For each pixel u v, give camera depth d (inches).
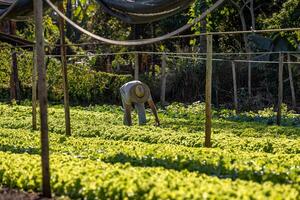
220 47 1382.9
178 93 1291.8
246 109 1202.6
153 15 433.7
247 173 353.1
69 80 1309.1
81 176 337.4
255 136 673.6
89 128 693.9
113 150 480.4
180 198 274.2
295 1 1171.3
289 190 293.3
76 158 419.2
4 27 1338.6
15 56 1211.9
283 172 354.3
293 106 1088.2
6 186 362.0
